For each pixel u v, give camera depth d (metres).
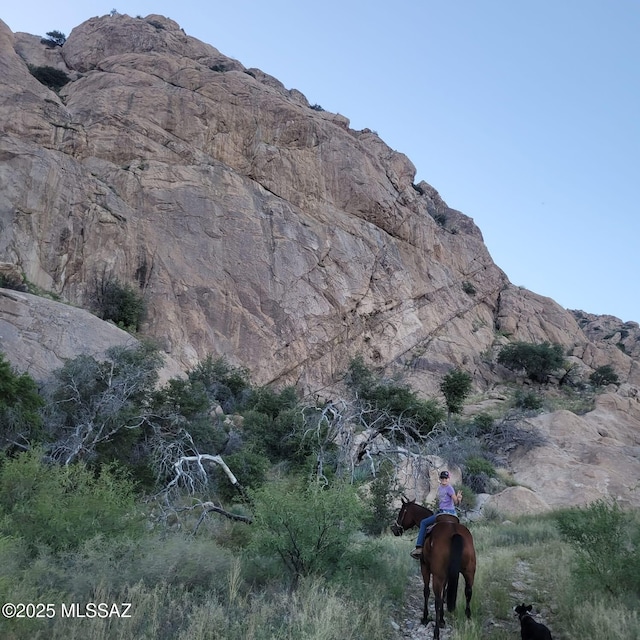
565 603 7.81
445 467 23.69
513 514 21.34
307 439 21.94
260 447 23.31
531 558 11.60
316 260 48.75
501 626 7.32
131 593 6.17
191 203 45.75
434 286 58.84
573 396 52.41
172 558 7.39
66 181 41.16
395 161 67.81
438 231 65.94
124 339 28.88
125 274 40.84
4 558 6.17
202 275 43.28
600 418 38.38
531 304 69.12
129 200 44.12
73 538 7.55
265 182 51.38
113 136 46.75
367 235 54.44
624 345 75.75
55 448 16.72
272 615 6.29
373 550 8.86
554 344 59.50
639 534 9.40
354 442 18.50
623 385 56.34
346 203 55.94
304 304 46.06
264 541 8.02
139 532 8.45
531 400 43.66
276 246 47.38
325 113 66.25
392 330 51.62
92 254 39.94
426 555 7.42
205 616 5.71
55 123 44.50
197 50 64.00
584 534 8.95
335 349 47.06
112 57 55.94
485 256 69.62
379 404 31.11
